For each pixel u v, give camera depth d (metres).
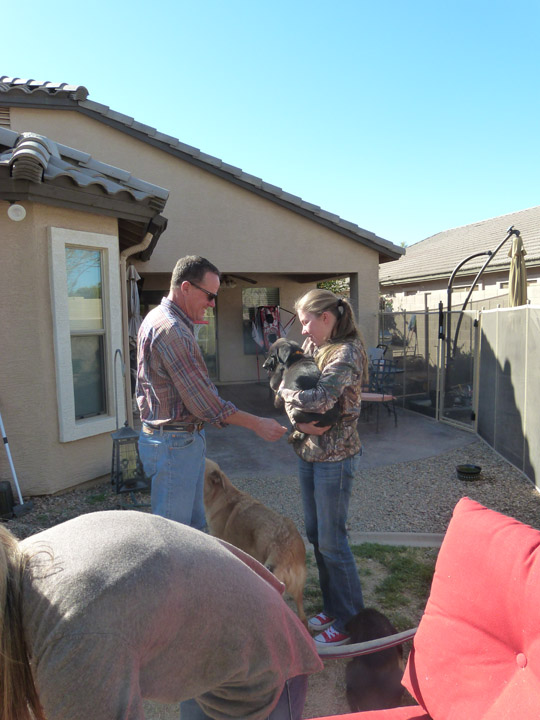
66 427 5.41
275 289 13.32
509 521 1.78
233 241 9.38
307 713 2.55
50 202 5.12
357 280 10.02
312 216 9.60
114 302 5.98
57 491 5.44
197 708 1.63
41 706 1.04
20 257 5.13
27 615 1.03
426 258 19.69
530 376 5.77
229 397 11.36
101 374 6.02
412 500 5.30
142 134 8.86
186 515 2.90
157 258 9.16
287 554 2.94
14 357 5.21
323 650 2.10
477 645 1.67
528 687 1.48
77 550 1.11
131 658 1.04
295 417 2.76
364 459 6.75
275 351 3.07
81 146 8.73
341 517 2.89
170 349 2.67
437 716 1.72
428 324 9.50
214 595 1.20
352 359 2.75
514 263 8.36
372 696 2.45
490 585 1.67
